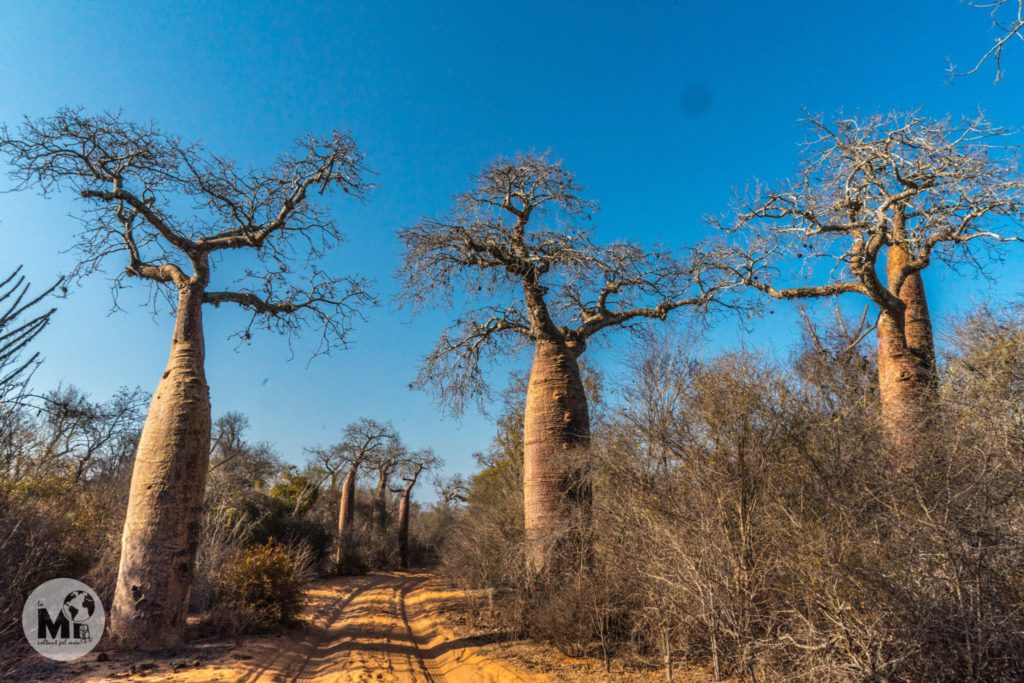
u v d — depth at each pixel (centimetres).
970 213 943
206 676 711
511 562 1089
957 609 430
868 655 423
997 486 504
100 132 977
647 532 641
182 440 918
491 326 1374
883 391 1008
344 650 973
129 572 865
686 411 659
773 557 523
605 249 1248
